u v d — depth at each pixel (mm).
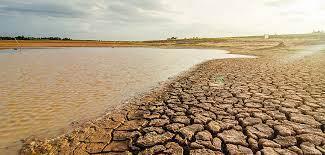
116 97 7891
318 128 4840
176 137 4602
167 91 8688
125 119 5746
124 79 11383
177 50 43469
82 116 6016
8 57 24625
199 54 30844
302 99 6957
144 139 4574
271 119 5379
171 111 6215
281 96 7352
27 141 4625
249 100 6973
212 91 8312
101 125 5391
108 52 36594
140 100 7484
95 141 4582
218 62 18688
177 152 4031
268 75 11484
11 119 5758
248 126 4992
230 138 4473
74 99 7598
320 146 4090
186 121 5430
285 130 4746
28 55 27906
